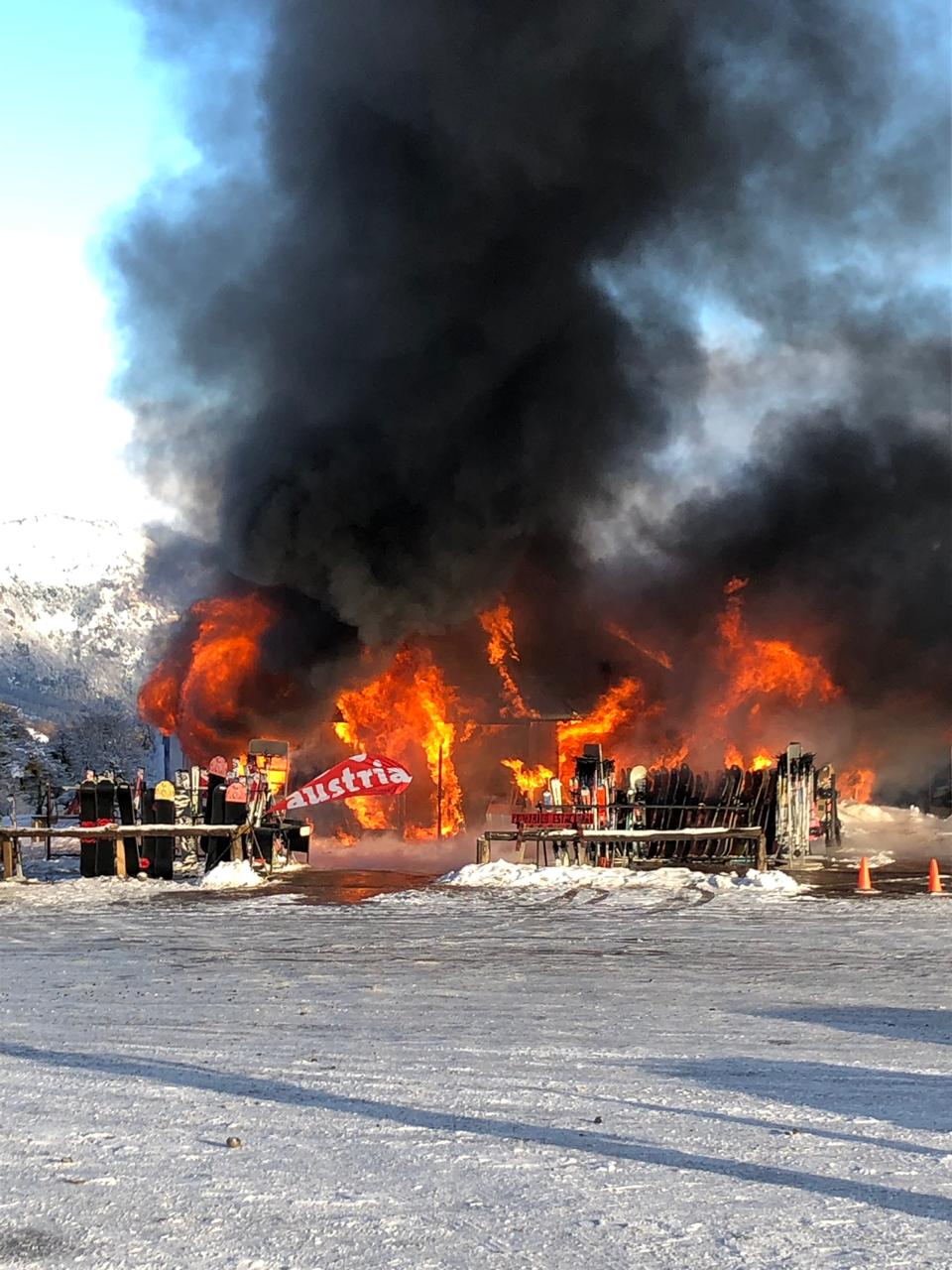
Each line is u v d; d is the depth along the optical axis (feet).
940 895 62.75
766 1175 17.81
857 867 79.15
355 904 60.23
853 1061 26.48
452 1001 34.40
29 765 221.66
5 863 71.46
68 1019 31.86
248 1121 20.93
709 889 65.05
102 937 49.55
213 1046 28.14
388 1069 25.53
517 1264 14.14
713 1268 14.05
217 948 46.06
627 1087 23.75
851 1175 17.85
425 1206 16.26
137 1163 18.28
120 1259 14.25
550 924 52.65
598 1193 16.89
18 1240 14.90
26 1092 23.27
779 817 79.92
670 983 37.52
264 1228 15.31
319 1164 18.25
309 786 73.77
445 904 59.77
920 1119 21.34
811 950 45.03
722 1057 26.86
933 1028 30.40
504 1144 19.44
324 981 38.06
